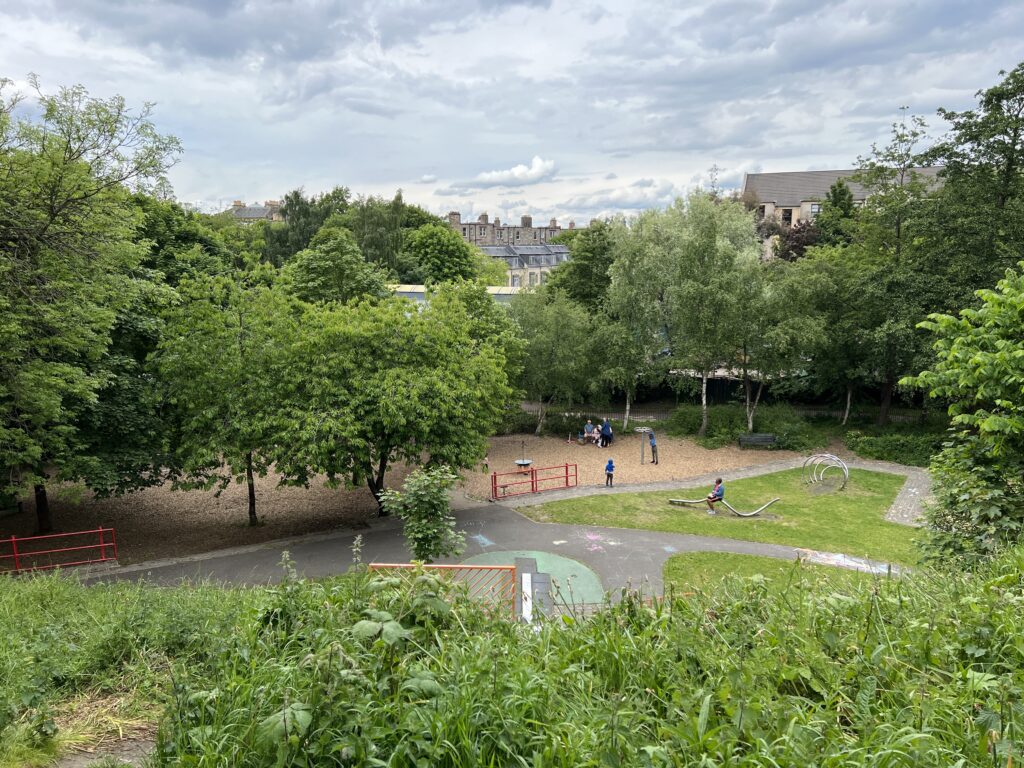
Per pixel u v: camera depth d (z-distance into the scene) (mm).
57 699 5465
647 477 24562
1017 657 4184
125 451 16969
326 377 16703
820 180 73688
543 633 4965
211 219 42250
